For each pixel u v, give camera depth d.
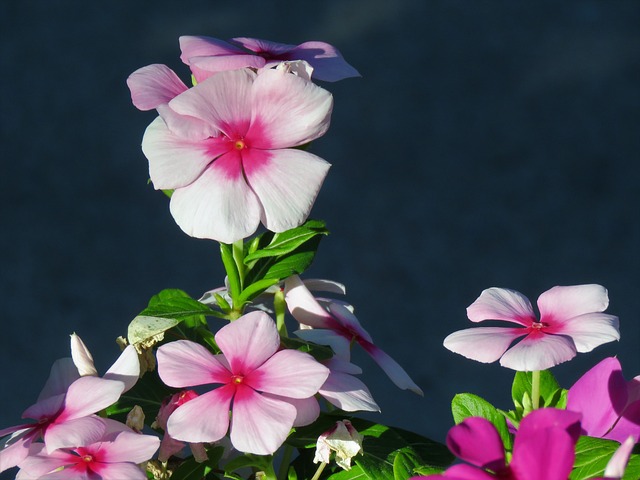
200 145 0.66
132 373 0.66
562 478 0.59
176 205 0.65
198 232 0.65
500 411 0.66
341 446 0.66
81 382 0.65
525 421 0.59
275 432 0.63
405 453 0.66
